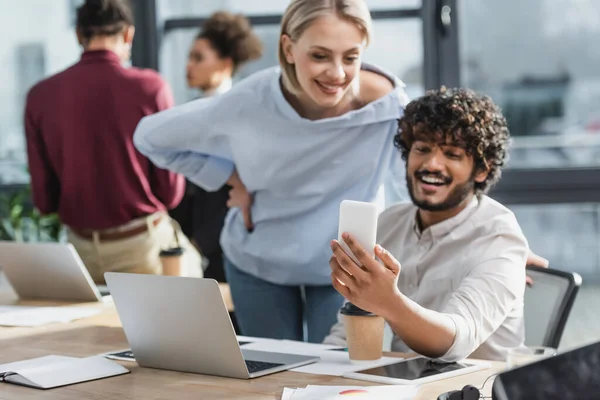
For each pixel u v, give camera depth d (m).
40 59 5.33
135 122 3.84
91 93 3.82
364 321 2.16
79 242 3.97
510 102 4.80
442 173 2.43
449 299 2.32
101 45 3.85
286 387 1.98
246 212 3.22
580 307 4.80
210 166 3.27
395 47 4.82
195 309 2.07
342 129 2.96
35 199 4.05
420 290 2.49
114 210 3.89
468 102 2.44
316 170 3.03
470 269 2.38
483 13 4.77
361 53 2.77
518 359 1.78
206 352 2.10
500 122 2.49
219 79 4.46
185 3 5.04
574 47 4.74
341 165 3.02
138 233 3.93
